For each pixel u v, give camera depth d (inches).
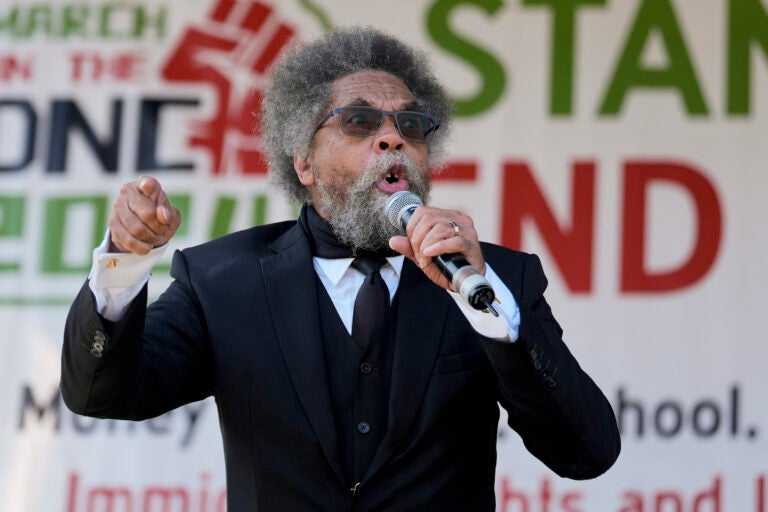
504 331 343.9
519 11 726.5
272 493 359.6
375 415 366.3
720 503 651.5
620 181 695.1
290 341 371.6
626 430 663.8
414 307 378.6
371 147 391.2
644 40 711.7
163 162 731.4
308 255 389.7
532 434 365.7
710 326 673.0
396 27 735.7
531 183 701.3
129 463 694.5
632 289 681.0
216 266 389.7
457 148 709.3
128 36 749.3
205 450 693.9
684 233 685.3
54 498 693.9
